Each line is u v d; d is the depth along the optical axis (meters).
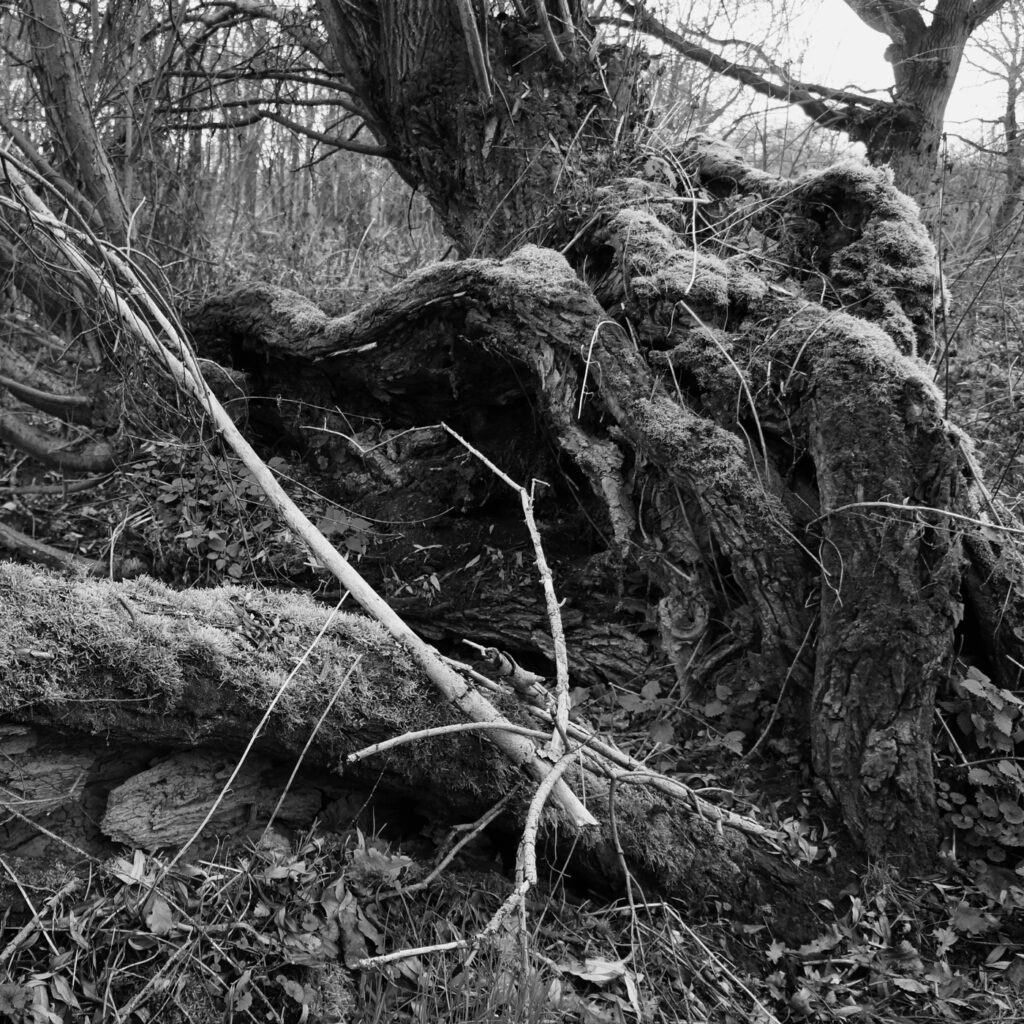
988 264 5.73
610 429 3.62
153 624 2.19
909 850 2.84
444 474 4.34
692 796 2.59
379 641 2.56
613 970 2.37
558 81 5.02
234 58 7.62
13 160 3.43
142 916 2.10
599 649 3.59
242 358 5.35
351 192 8.20
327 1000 2.12
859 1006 2.42
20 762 2.07
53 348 5.58
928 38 6.46
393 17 5.02
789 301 3.58
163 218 6.45
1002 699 3.00
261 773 2.42
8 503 5.35
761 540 3.16
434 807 2.63
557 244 4.62
